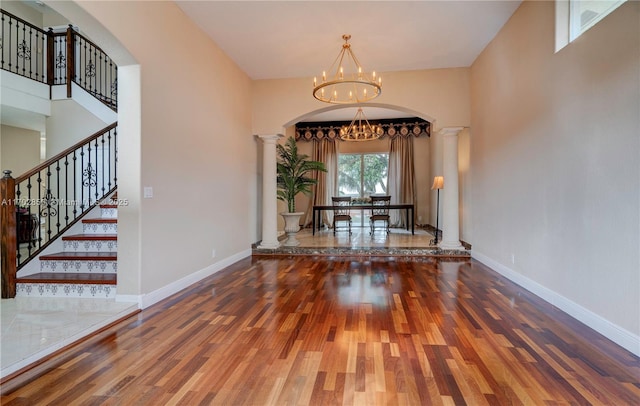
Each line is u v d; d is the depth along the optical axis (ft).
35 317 8.78
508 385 6.00
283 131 19.94
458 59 17.17
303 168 21.76
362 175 32.35
